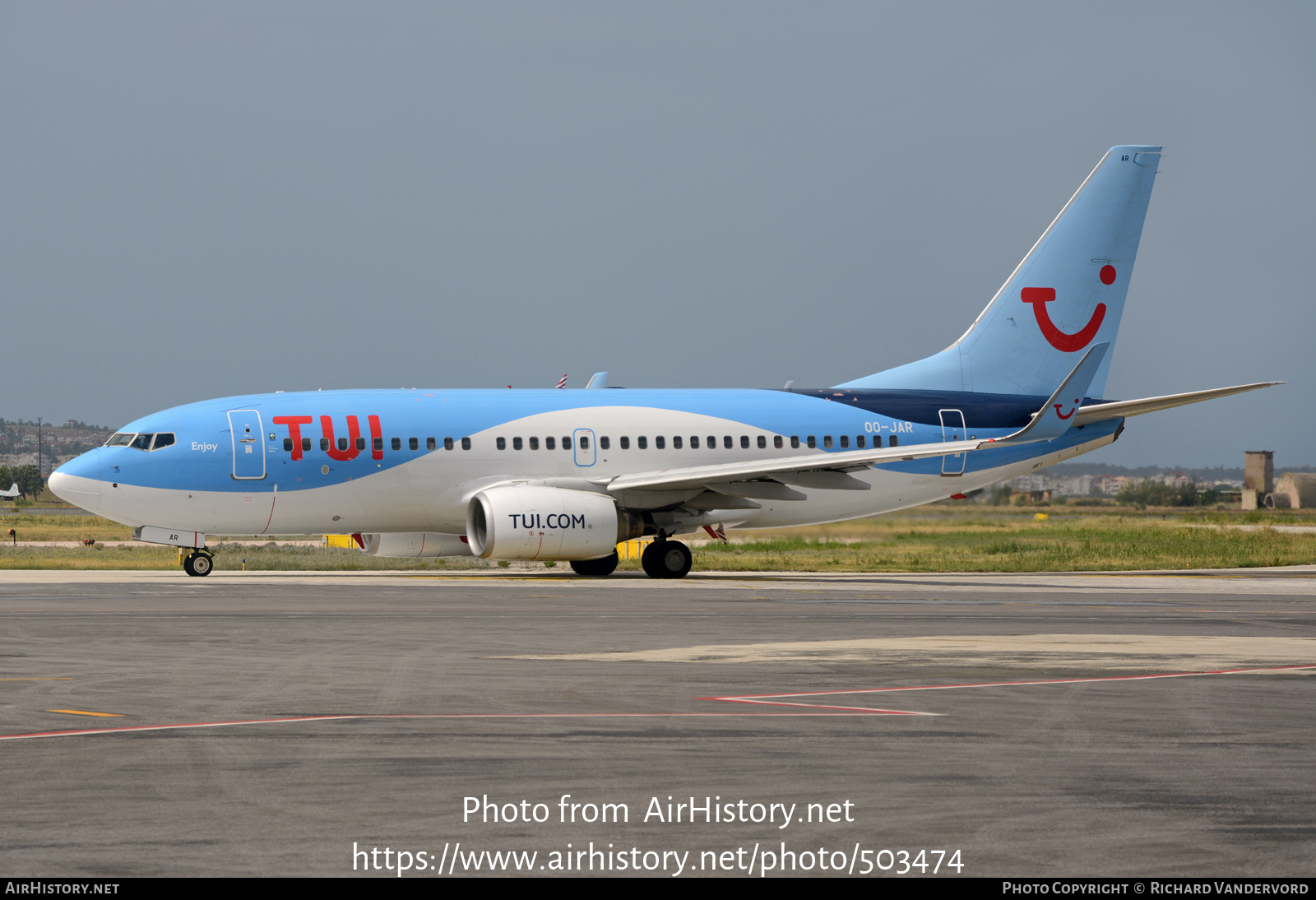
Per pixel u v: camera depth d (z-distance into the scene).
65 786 23.11
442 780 23.77
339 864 18.95
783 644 44.53
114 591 66.88
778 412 90.44
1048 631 49.75
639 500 85.94
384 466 83.19
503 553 80.31
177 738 27.36
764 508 90.94
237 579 79.69
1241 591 75.31
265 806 21.86
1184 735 28.20
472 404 86.12
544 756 25.78
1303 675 37.53
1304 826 21.02
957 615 56.56
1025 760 25.64
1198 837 20.36
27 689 33.84
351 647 43.16
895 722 29.52
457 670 37.50
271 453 81.56
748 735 27.98
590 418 87.31
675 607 59.56
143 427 81.12
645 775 24.23
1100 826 20.97
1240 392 87.94
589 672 37.25
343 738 27.44
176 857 19.16
